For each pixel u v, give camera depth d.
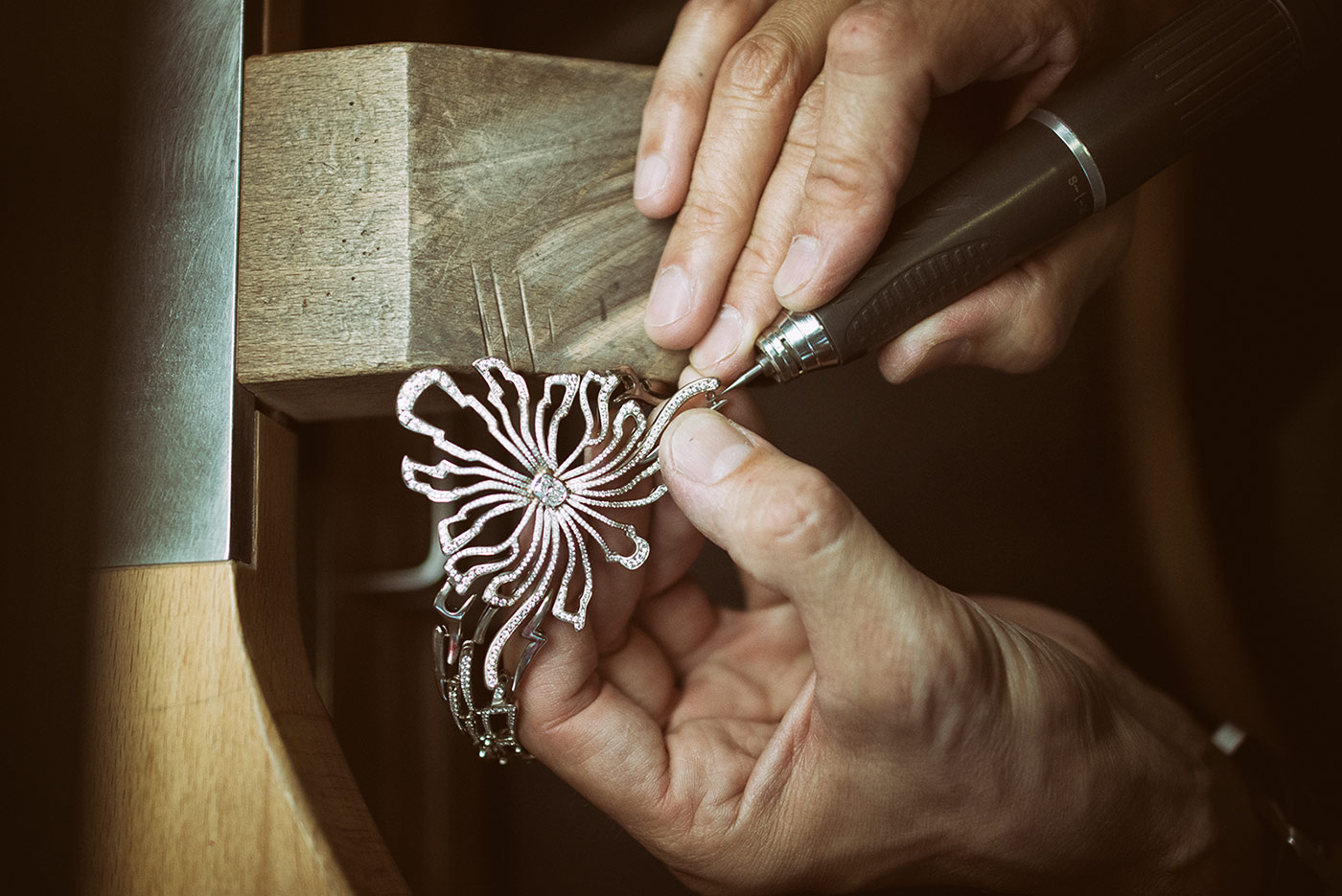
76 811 0.22
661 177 0.26
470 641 0.26
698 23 0.27
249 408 0.25
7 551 0.23
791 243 0.25
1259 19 0.26
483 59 0.26
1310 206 0.41
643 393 0.26
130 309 0.24
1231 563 0.42
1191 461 0.43
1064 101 0.26
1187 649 0.43
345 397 0.26
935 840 0.28
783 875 0.28
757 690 0.32
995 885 0.30
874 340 0.26
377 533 0.37
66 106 0.25
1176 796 0.30
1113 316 0.44
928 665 0.25
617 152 0.27
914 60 0.25
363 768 0.34
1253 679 0.41
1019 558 0.44
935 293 0.26
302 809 0.22
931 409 0.45
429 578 0.35
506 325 0.25
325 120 0.25
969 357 0.30
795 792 0.27
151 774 0.22
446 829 0.38
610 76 0.27
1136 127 0.26
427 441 0.39
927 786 0.27
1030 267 0.30
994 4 0.27
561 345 0.26
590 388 0.27
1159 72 0.26
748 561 0.24
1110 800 0.28
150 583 0.23
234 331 0.24
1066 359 0.45
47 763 0.22
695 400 0.26
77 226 0.24
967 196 0.26
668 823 0.28
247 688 0.22
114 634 0.23
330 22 0.34
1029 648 0.27
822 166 0.25
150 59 0.25
